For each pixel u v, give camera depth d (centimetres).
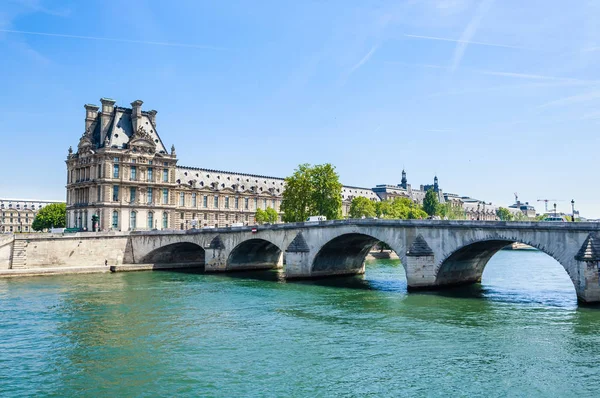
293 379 3077
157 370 3234
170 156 13538
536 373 3177
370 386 2969
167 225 13350
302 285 7294
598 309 5050
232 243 9262
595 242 5197
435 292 6394
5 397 2788
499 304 5472
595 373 3170
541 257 14738
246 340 3947
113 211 12288
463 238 6156
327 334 4131
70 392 2869
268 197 18050
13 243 8638
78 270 9075
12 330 4256
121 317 4800
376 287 7019
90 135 12938
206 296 6138
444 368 3275
